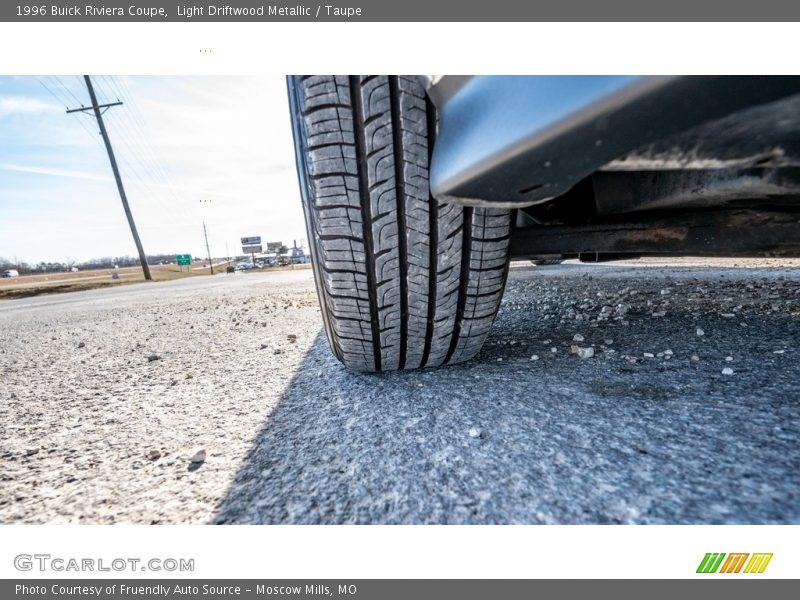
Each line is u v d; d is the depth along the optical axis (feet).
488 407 3.83
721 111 1.82
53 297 42.91
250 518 2.62
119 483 3.20
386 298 4.03
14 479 3.39
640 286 10.98
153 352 8.41
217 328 10.96
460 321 4.32
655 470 2.61
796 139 1.86
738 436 2.90
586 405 3.67
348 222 3.67
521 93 2.21
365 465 3.06
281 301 16.58
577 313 7.86
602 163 2.13
